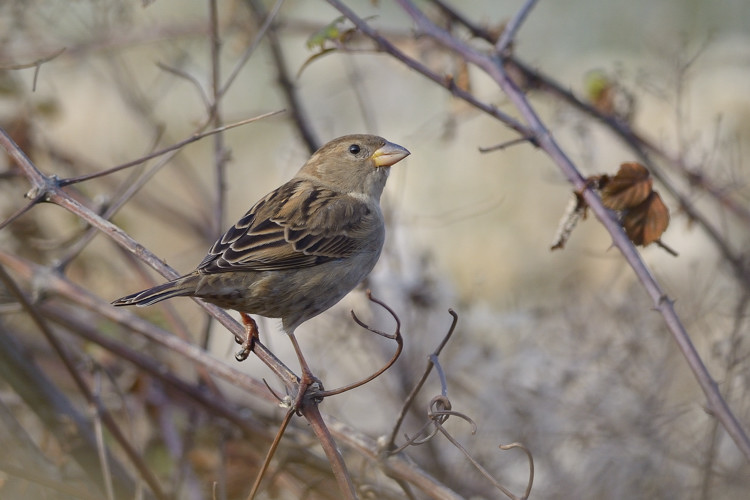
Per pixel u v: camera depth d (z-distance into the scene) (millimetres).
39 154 12336
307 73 17453
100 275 12266
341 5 8539
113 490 9305
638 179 8039
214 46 9562
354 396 11430
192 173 15117
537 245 15555
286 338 12680
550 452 10344
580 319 10891
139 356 9430
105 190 13109
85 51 12336
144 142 15648
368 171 9938
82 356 10953
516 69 10781
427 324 11500
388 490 9023
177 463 10156
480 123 16719
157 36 12570
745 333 9938
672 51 13469
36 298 9211
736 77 15500
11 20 11695
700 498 9156
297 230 8781
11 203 11656
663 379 10180
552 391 10484
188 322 13688
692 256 12875
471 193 16125
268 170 17016
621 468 10008
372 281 11461
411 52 11445
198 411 10367
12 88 11867
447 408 6805
